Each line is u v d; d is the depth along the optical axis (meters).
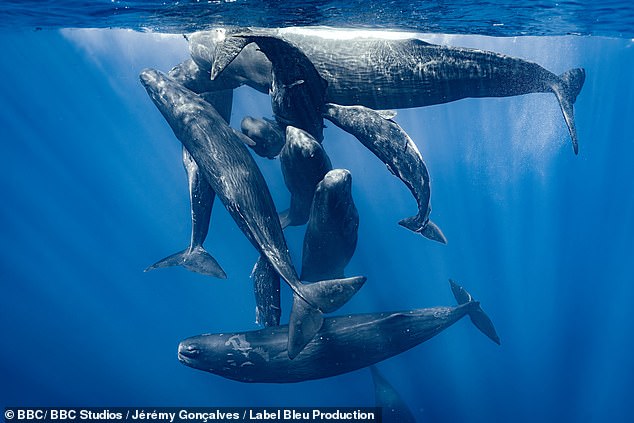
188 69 9.66
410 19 10.57
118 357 15.05
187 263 8.97
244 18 10.27
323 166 7.47
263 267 8.13
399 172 6.82
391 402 9.80
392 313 8.90
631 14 11.00
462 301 10.66
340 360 8.34
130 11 10.98
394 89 8.09
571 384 12.30
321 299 7.00
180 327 15.02
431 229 8.99
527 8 10.21
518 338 13.71
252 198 7.39
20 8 11.66
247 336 8.48
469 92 8.20
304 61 6.45
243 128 8.81
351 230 8.04
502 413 11.35
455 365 12.77
